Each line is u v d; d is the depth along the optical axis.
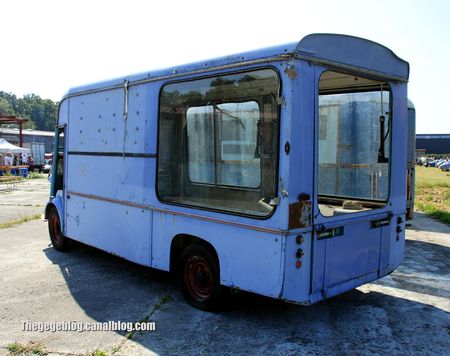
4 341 3.97
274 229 3.71
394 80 4.71
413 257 6.98
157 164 4.98
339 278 4.09
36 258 6.85
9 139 51.50
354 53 4.12
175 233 4.76
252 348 3.83
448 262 6.70
